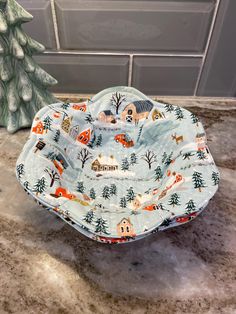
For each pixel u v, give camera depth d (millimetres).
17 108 602
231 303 375
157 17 584
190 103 721
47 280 395
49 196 390
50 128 478
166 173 484
